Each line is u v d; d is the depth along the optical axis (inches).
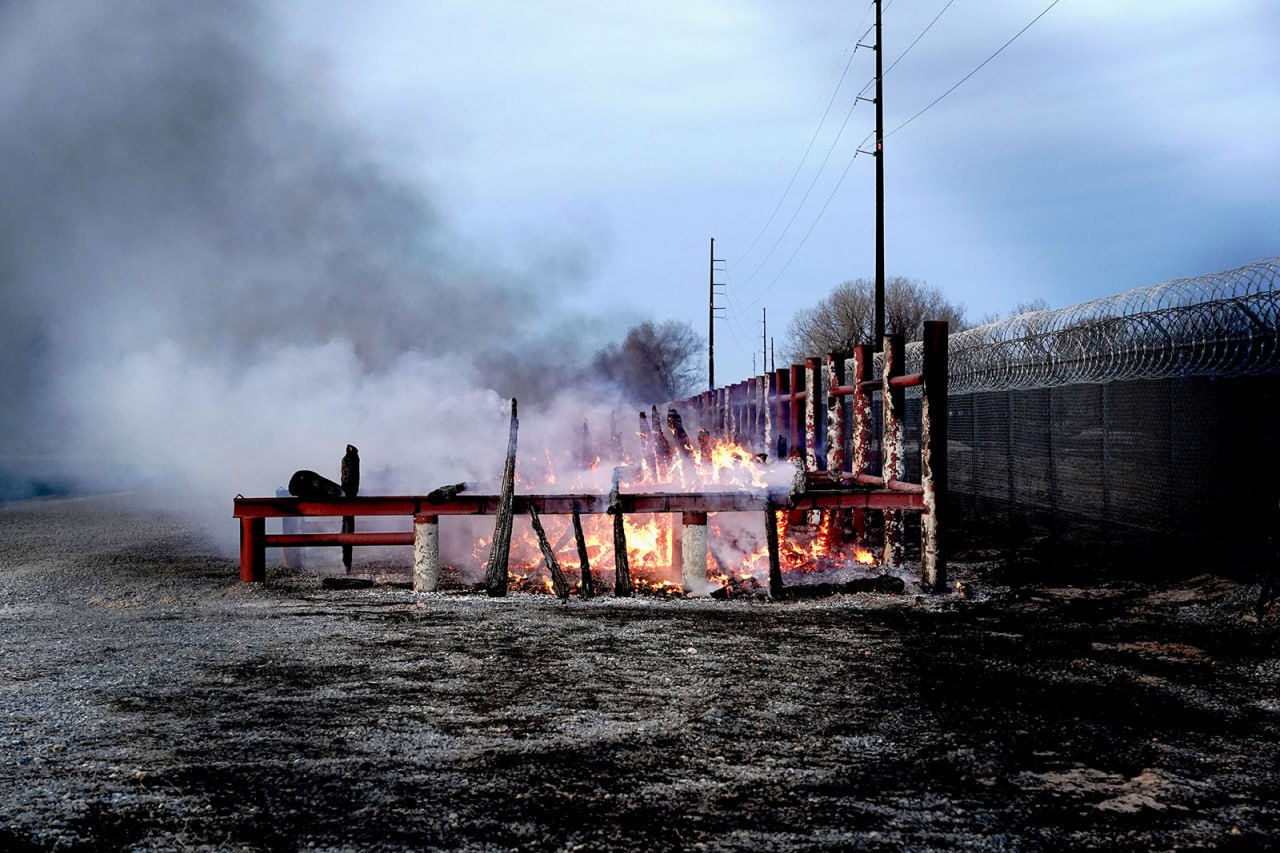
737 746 220.8
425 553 466.9
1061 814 182.1
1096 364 490.0
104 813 179.2
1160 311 423.5
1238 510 431.8
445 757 212.1
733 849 165.9
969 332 647.1
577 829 173.8
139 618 393.4
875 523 755.4
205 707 251.8
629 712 248.7
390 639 345.7
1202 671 292.2
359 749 217.3
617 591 460.1
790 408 723.4
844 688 273.3
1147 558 508.7
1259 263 373.1
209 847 165.2
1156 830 175.0
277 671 293.9
